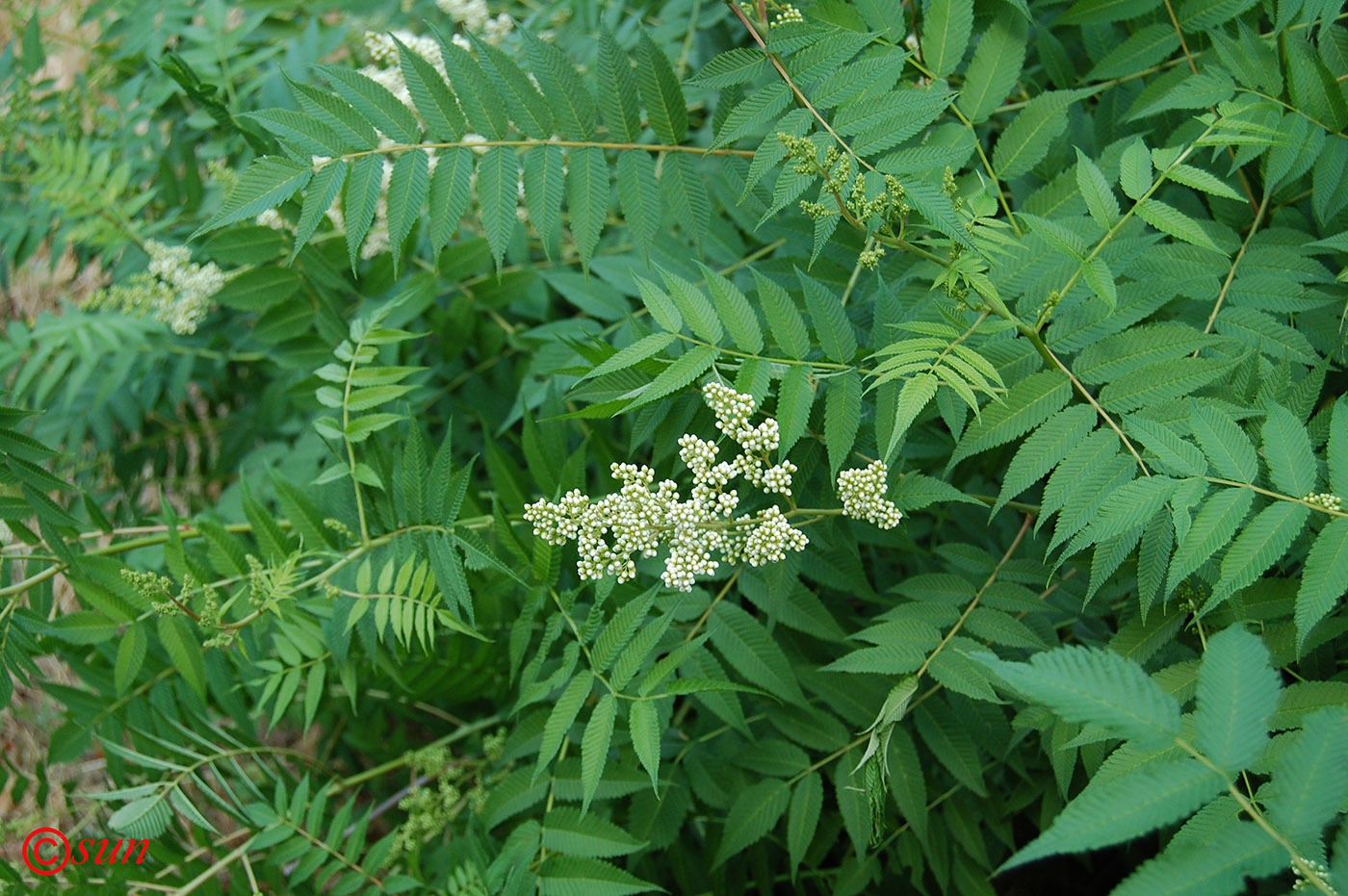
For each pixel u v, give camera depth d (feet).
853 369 1.97
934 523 2.68
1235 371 2.08
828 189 1.92
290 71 3.15
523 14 3.52
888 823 2.46
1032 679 1.48
